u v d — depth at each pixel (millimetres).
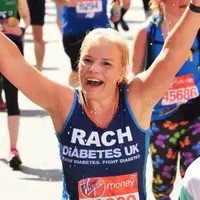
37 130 8648
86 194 3742
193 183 3098
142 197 3791
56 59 13016
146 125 3744
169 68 3627
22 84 3674
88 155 3691
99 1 8273
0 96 9539
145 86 3688
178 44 3588
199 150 5004
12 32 7230
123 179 3727
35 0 10914
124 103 3693
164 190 5270
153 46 4941
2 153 7805
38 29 11109
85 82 3674
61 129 3734
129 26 16297
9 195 6613
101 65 3650
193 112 4980
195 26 3553
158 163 5160
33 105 9867
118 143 3686
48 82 3703
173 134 5051
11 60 3654
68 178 3773
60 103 3697
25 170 7262
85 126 3682
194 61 4945
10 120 7332
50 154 7766
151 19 4969
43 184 6883
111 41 3662
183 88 4977
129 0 11070
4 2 7172
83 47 3699
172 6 4836
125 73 3742
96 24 8312
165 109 4992
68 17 8328
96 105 3670
